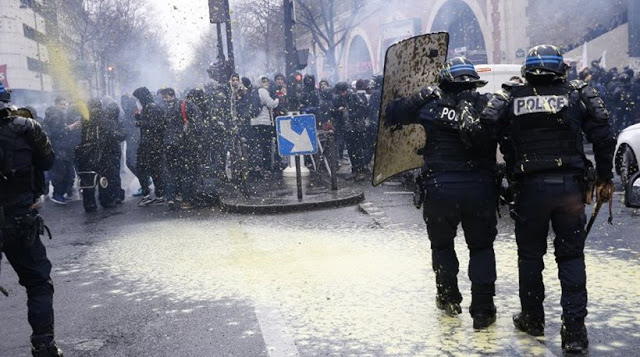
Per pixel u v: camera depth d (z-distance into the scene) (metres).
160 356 4.44
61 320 5.37
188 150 11.02
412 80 5.17
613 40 27.97
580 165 4.15
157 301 5.72
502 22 33.72
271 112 14.41
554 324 4.58
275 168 15.21
